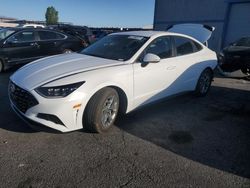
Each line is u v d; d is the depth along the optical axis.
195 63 5.37
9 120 4.00
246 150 3.48
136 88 4.04
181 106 5.22
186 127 4.17
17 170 2.77
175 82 4.88
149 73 4.19
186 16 16.09
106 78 3.56
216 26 14.54
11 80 3.73
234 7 13.63
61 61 3.98
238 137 3.88
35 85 3.27
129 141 3.55
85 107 3.44
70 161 2.99
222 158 3.24
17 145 3.27
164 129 4.04
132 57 4.04
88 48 4.79
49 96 3.18
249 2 12.95
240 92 6.64
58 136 3.56
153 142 3.57
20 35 8.12
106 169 2.87
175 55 4.88
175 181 2.72
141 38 4.43
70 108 3.26
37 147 3.25
